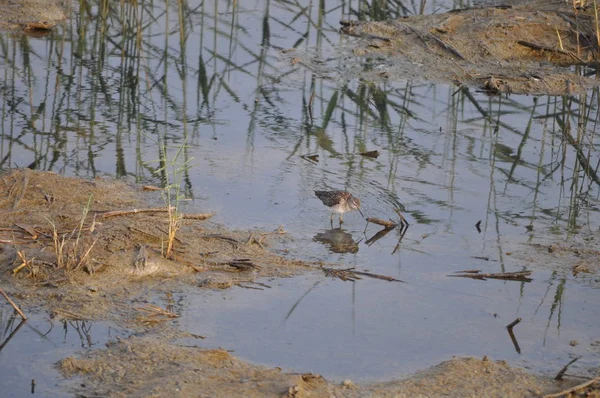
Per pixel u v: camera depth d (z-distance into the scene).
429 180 15.30
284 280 11.56
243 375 9.11
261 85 19.62
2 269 11.15
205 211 13.45
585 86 20.00
